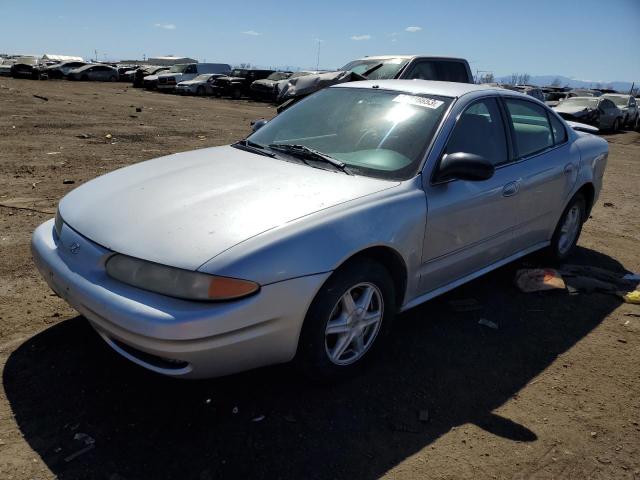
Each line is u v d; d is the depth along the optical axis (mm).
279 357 2600
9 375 2838
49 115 14742
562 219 4660
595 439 2660
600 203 7809
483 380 3090
